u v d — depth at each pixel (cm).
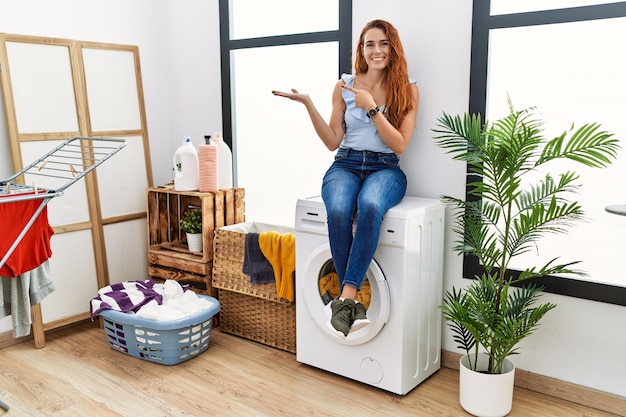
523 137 205
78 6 314
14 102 288
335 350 261
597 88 233
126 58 339
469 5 250
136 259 351
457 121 221
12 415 232
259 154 344
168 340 272
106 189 331
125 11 338
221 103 344
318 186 323
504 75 253
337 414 233
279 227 321
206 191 319
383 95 262
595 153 199
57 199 307
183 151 319
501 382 227
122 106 338
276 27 324
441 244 263
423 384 260
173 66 362
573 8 227
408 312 241
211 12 338
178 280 330
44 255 238
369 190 238
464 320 227
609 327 233
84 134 317
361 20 282
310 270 259
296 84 321
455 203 263
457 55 256
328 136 265
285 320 290
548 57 242
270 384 258
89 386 256
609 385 236
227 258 305
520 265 258
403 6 268
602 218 238
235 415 232
